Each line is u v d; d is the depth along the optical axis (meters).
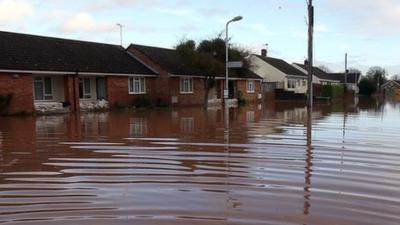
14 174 8.60
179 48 36.41
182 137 14.11
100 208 6.43
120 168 9.15
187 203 6.68
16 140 13.40
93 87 32.12
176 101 36.03
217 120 20.88
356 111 29.81
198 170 8.98
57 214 6.17
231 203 6.69
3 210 6.34
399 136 14.66
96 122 19.77
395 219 6.02
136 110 29.41
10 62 25.08
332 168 9.24
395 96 82.44
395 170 9.10
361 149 11.76
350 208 6.48
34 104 26.22
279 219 5.98
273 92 53.59
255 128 17.02
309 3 29.19
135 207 6.48
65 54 29.67
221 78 38.31
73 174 8.59
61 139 13.61
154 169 9.05
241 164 9.59
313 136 14.54
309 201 6.81
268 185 7.78
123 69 32.53
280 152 11.18
